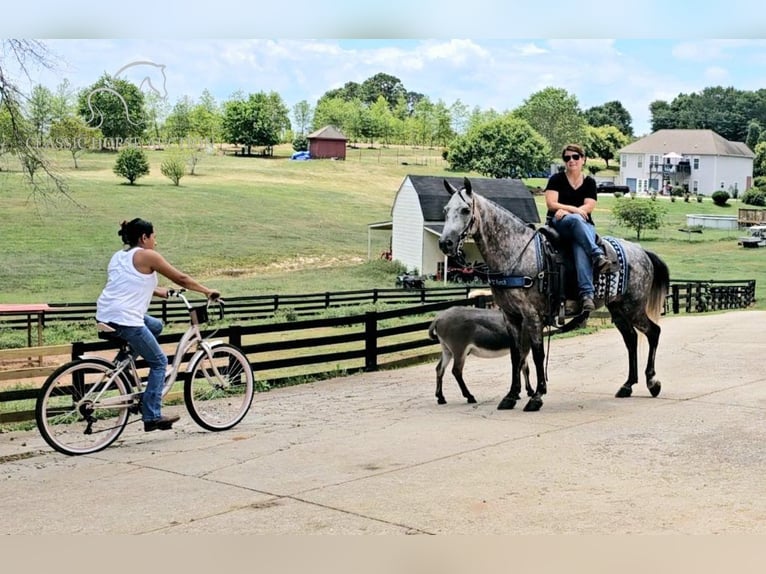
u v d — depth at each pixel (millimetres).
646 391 9648
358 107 122250
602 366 12312
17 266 42562
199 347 8117
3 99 18000
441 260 42781
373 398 10117
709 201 78312
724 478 5648
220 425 8266
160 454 7176
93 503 5613
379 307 28703
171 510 5352
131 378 7680
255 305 27531
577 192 8719
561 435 7145
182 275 7469
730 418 7645
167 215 57406
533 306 8344
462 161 88125
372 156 102812
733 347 13914
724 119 106625
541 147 86500
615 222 63125
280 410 9406
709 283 33312
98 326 7305
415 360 14023
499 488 5535
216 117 102188
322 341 12273
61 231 50562
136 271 7309
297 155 98750
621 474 5809
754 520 4793
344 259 48562
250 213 60750
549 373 11781
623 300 9039
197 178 75062
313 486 5762
